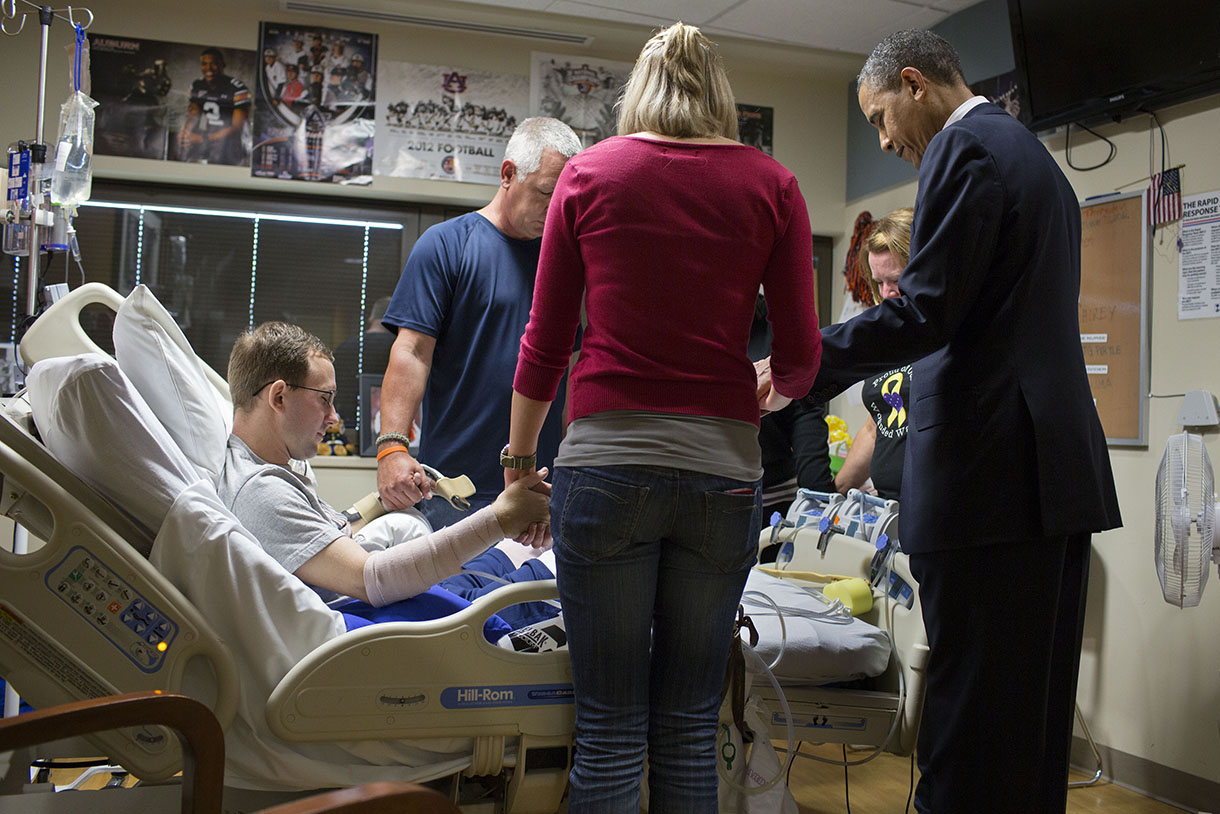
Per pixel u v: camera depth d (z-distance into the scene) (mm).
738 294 1267
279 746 1398
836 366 1622
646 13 4004
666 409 1230
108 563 1357
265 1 3977
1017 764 1579
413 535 2078
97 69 3924
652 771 1320
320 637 1438
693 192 1248
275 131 4090
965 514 1610
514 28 4188
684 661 1299
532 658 1493
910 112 1849
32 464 1424
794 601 2004
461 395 2273
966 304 1585
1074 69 3098
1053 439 1578
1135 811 2727
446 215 4457
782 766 1651
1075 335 1662
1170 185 2912
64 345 2029
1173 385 2887
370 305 4426
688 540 1258
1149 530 2932
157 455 1467
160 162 3994
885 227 2461
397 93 4207
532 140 2221
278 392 1697
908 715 1880
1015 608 1596
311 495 1730
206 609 1419
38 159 2398
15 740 883
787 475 3045
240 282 4301
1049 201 1631
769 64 4523
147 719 955
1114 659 3029
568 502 1257
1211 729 2693
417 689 1434
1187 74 2766
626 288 1247
